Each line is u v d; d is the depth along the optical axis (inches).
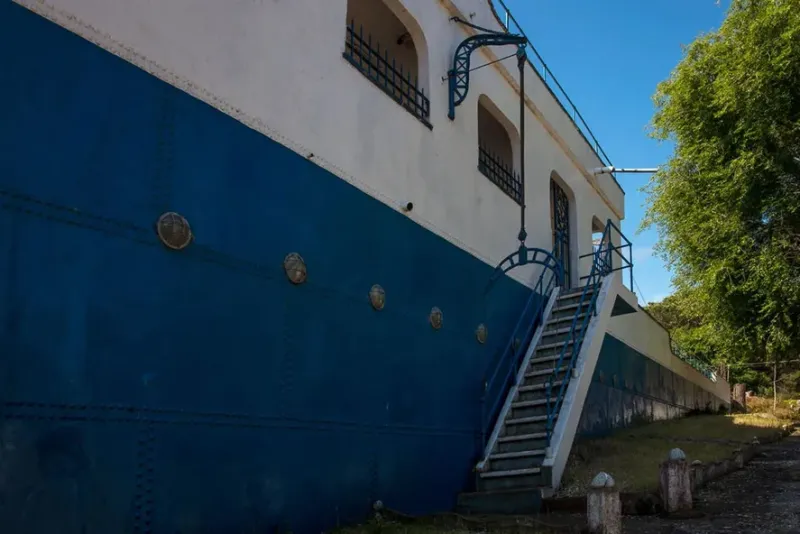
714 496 317.7
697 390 911.0
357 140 277.1
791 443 547.8
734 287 535.2
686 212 585.0
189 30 201.8
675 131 588.4
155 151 186.5
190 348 189.6
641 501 287.1
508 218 424.5
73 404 157.5
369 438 262.8
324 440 237.8
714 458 400.2
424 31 347.9
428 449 302.4
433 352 317.7
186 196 194.4
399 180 305.7
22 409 147.3
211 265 199.9
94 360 163.3
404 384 291.4
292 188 236.5
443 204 343.9
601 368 551.8
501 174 445.1
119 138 176.7
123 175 176.7
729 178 530.9
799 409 971.3
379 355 276.1
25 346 149.5
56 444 152.9
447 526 262.2
